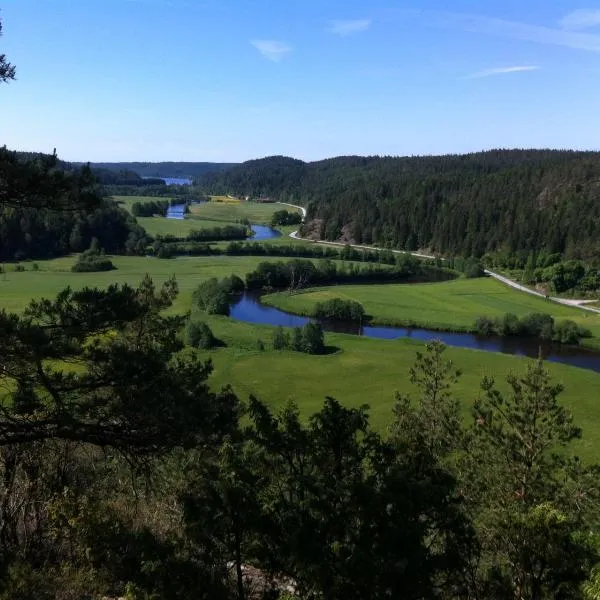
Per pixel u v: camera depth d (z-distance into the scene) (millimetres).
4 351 9484
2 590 9445
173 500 12844
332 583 7684
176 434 10375
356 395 52625
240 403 13492
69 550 11500
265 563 8547
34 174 10109
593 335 79812
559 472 16281
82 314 10414
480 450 16641
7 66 9523
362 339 72938
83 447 14992
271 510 8617
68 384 10383
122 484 14930
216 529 8227
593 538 11648
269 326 78438
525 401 16688
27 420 10656
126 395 10109
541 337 81062
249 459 9484
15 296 84375
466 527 9969
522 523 10172
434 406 19406
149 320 13062
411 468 9336
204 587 8062
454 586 10156
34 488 12938
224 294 88938
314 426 9703
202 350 66250
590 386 54906
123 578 10445
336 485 8766
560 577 9930
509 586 10234
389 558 7746
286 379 57281
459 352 67125
